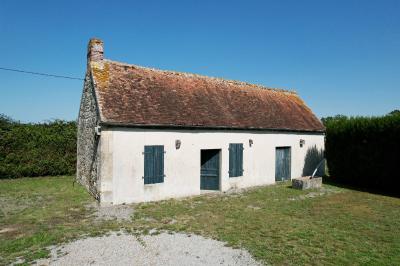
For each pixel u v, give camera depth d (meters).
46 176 19.91
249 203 13.17
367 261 7.25
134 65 16.20
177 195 14.25
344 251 7.84
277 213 11.55
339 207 12.88
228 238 8.64
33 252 7.50
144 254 7.45
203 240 8.47
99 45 14.84
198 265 6.90
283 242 8.41
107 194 12.27
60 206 12.05
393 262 7.20
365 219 11.01
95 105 13.34
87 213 11.12
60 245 7.98
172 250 7.72
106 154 12.28
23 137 19.17
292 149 20.16
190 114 15.18
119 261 7.03
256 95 20.91
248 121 17.44
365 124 18.44
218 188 16.09
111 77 14.59
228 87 19.75
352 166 19.25
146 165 13.30
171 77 17.22
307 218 10.97
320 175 22.31
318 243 8.39
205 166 16.34
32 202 12.70
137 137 13.06
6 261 6.98
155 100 14.80
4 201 12.84
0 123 18.61
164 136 13.88
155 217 10.73
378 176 17.69
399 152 16.55
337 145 20.36
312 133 21.61
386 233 9.41
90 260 7.07
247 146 17.30
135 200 12.96
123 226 9.63
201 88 17.88
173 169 14.14
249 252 7.68
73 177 19.66
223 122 16.03
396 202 14.17
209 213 11.38
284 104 22.12
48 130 20.17
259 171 17.95
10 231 9.08
